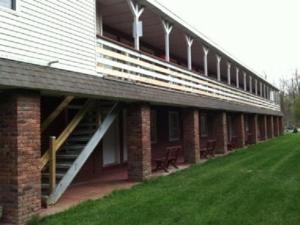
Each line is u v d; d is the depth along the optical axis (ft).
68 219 23.98
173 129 67.00
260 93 114.01
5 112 24.25
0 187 24.13
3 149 24.17
